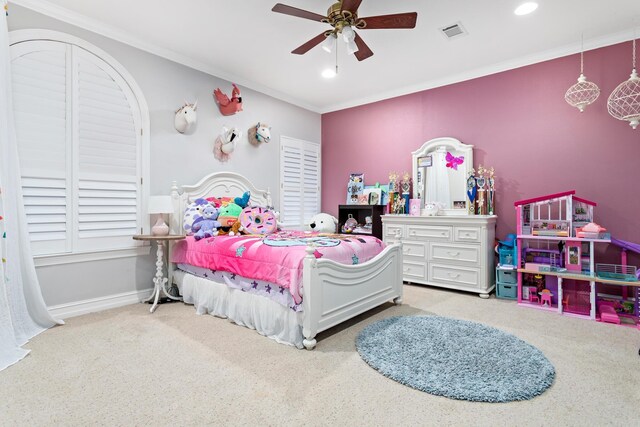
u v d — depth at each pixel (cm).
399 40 326
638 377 185
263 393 169
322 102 530
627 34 309
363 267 271
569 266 312
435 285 392
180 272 337
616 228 320
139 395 166
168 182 358
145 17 293
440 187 429
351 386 176
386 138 486
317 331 226
